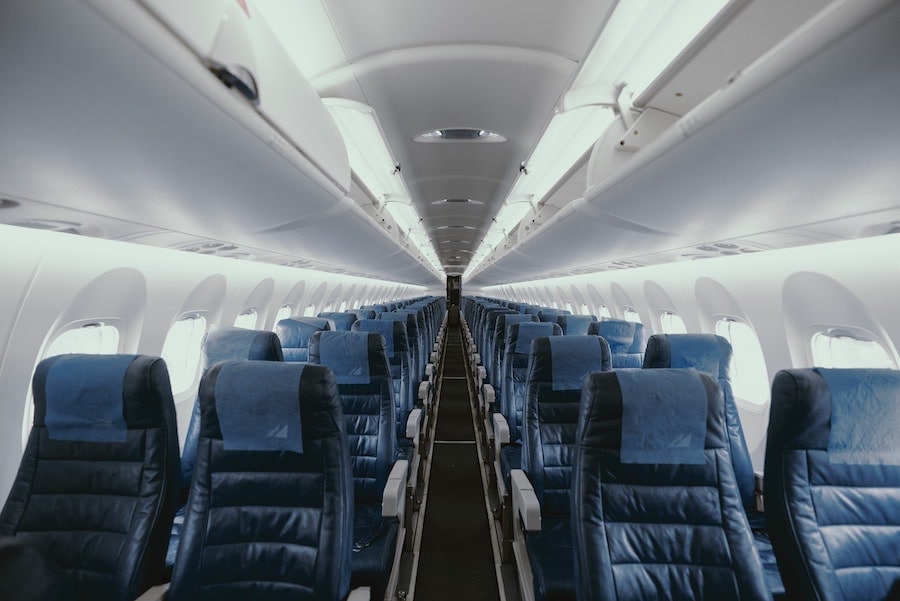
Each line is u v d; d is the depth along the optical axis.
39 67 0.72
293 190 1.86
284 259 3.89
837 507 1.37
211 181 1.53
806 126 1.06
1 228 1.64
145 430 1.54
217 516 1.43
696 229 2.23
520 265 6.77
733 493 1.38
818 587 1.31
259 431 1.41
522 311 7.00
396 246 5.08
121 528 1.48
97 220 1.71
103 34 0.68
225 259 3.42
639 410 1.38
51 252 1.86
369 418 2.56
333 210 2.46
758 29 1.27
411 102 2.53
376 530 2.12
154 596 1.40
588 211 2.40
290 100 1.44
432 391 5.79
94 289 2.21
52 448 1.55
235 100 1.09
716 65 1.50
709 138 1.24
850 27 0.72
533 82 2.27
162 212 1.78
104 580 1.44
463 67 2.13
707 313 3.74
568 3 1.67
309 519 1.41
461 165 3.97
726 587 1.30
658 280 4.21
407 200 4.77
